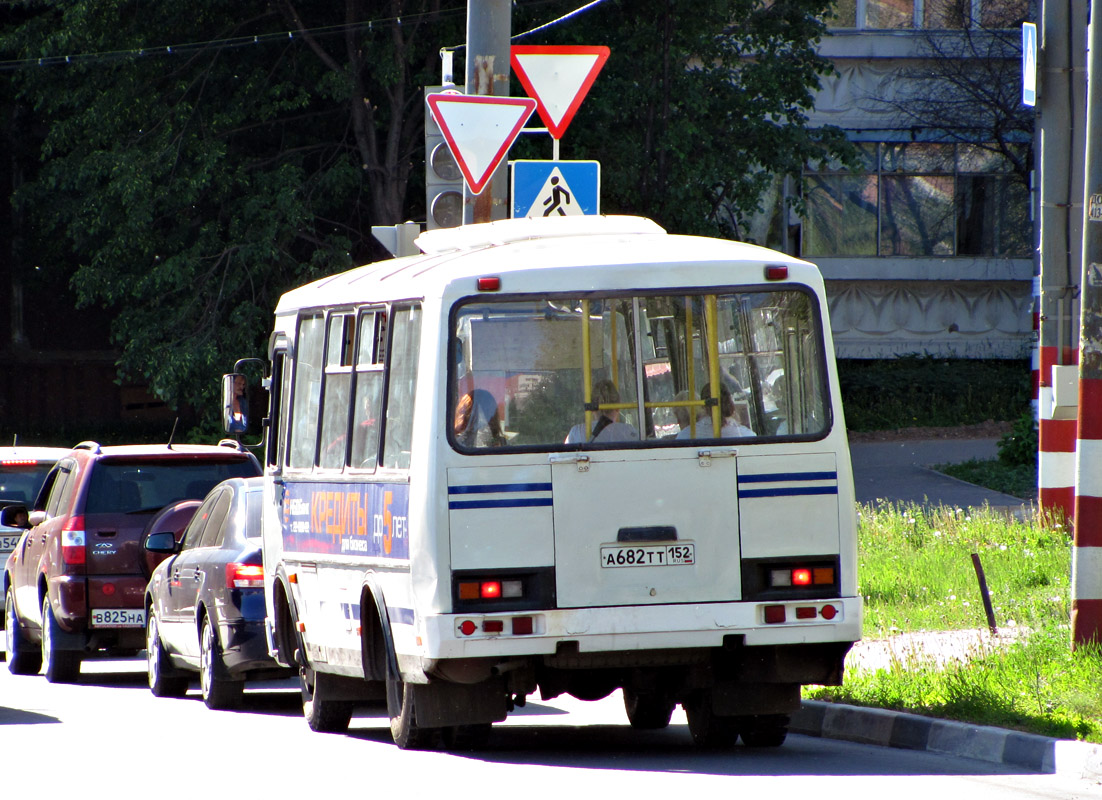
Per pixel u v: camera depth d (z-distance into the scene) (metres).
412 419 36.50
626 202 127.44
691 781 32.47
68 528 60.00
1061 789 31.34
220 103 128.50
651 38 125.00
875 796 30.33
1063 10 70.38
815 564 36.16
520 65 59.19
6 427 185.38
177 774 35.34
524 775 33.88
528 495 35.47
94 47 128.12
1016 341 176.00
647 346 36.28
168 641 54.53
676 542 35.75
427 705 36.91
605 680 38.09
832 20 171.38
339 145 133.00
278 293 130.75
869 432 148.88
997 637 48.25
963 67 165.75
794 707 37.75
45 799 32.19
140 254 128.00
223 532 51.38
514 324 36.03
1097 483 42.94
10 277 197.25
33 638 66.50
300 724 46.09
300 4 131.50
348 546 40.44
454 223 61.75
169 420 183.62
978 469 110.38
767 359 36.72
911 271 175.12
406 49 124.88
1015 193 173.88
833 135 136.50
